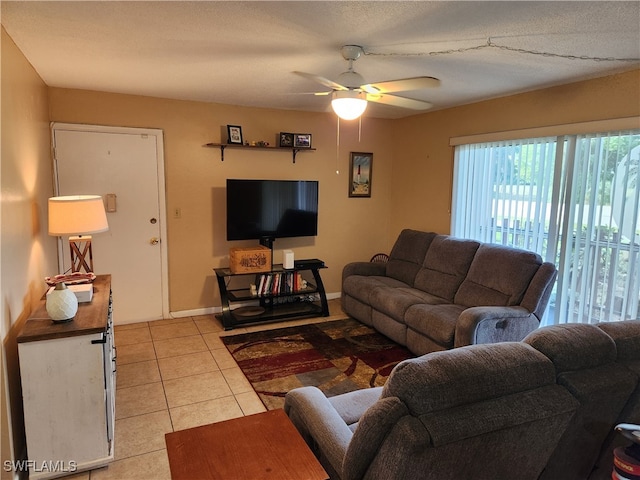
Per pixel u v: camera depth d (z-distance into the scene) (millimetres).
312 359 3617
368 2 1969
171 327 4312
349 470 1325
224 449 1428
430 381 1189
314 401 1798
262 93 4039
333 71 3205
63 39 2510
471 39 2457
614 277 3207
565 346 1428
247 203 4500
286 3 1993
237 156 4699
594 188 3330
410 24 2236
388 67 3092
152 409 2805
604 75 3211
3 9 2064
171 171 4395
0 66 2178
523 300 3389
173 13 2127
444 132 4773
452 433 1136
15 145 2441
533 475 1483
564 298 3574
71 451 2162
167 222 4441
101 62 3002
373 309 4273
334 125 5227
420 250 4586
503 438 1238
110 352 2516
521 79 3381
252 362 3537
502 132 4023
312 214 4898
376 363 3561
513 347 1383
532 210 3814
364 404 1994
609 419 1541
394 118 5535
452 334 3236
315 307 4895
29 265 2648
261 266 4473
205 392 3033
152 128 4258
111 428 2334
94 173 4070
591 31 2311
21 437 2252
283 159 4965
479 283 3760
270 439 1487
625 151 3133
